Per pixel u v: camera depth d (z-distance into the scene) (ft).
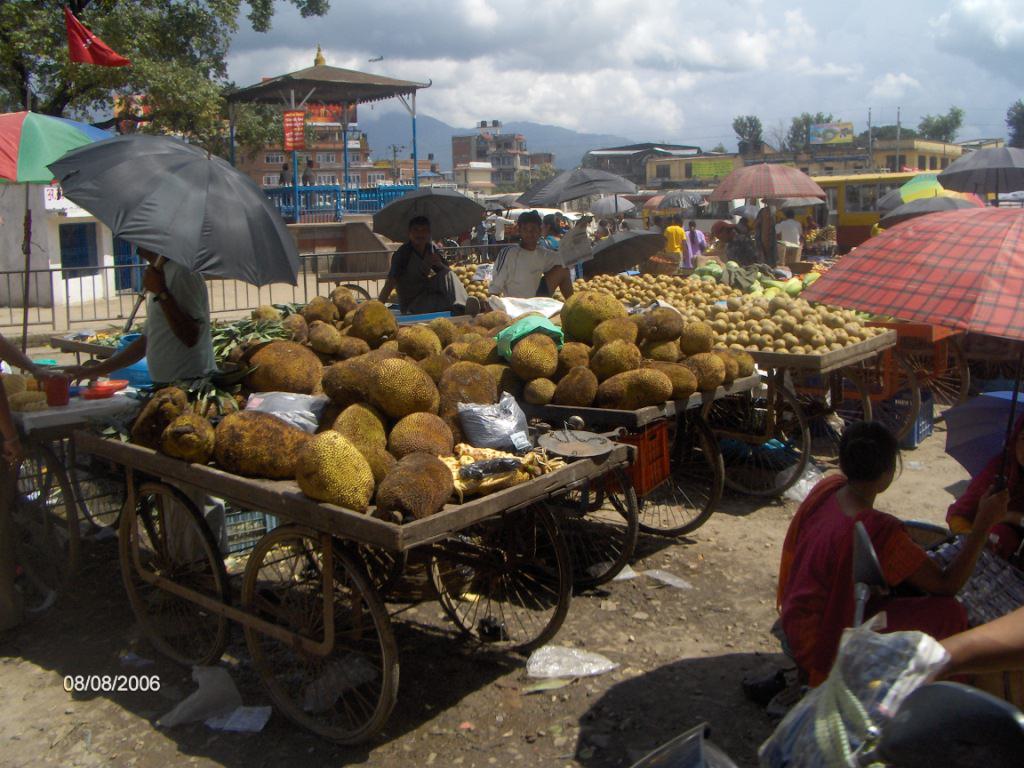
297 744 12.15
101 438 14.43
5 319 50.55
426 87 81.05
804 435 21.25
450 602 15.19
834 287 9.45
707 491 21.81
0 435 14.96
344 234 75.61
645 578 17.11
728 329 23.25
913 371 25.89
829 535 10.31
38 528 16.44
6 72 59.00
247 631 12.84
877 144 221.46
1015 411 10.93
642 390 15.93
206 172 14.05
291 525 12.25
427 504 10.85
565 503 17.04
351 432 12.98
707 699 12.91
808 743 5.04
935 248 9.07
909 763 4.22
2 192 55.31
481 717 12.64
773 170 44.34
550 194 37.24
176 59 66.59
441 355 16.11
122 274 62.08
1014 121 253.65
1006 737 4.07
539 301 21.62
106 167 13.83
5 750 11.98
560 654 14.05
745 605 15.96
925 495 22.12
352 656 13.16
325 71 74.84
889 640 5.14
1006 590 10.52
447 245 69.62
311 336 16.62
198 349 15.28
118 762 11.71
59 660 14.40
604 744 11.91
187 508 13.52
